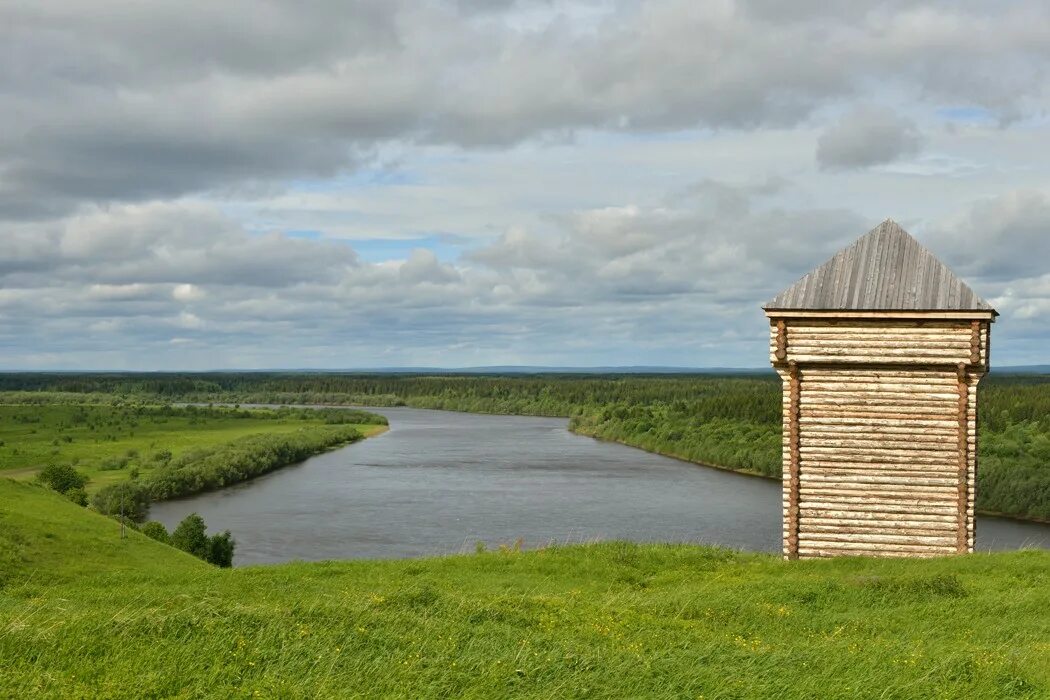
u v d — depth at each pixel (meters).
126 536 46.69
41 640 13.09
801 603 21.94
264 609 15.99
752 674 13.56
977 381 28.78
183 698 11.01
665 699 12.05
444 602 19.00
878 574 25.17
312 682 11.94
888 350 29.31
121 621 14.30
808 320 29.95
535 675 12.95
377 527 67.00
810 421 29.95
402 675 12.58
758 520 67.31
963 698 12.94
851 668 14.23
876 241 30.75
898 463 29.27
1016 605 21.11
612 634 16.95
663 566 28.41
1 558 35.44
